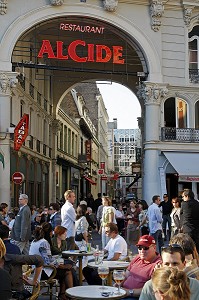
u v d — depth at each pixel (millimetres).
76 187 53000
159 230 16547
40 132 34438
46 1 24938
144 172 26141
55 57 25000
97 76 37375
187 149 26188
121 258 9820
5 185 23219
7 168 23359
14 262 7422
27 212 13109
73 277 10008
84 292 6754
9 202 23281
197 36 27516
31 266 9203
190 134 26453
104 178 61219
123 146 139625
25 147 28609
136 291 7074
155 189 25531
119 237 9984
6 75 23672
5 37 24141
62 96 39312
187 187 26750
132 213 19781
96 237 25031
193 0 26750
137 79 35531
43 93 35562
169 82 26547
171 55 26641
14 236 13164
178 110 26891
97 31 26078
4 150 23406
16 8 24531
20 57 28219
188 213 11578
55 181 39094
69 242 13156
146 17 26312
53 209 15562
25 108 29375
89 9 25422
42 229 9898
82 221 13570
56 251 10680
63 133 44250
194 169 25484
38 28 26719
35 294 7398
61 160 42344
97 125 80875
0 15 24328
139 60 28609
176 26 26844
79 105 55438
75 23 27625
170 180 26688
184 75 26812
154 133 25734
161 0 26109
